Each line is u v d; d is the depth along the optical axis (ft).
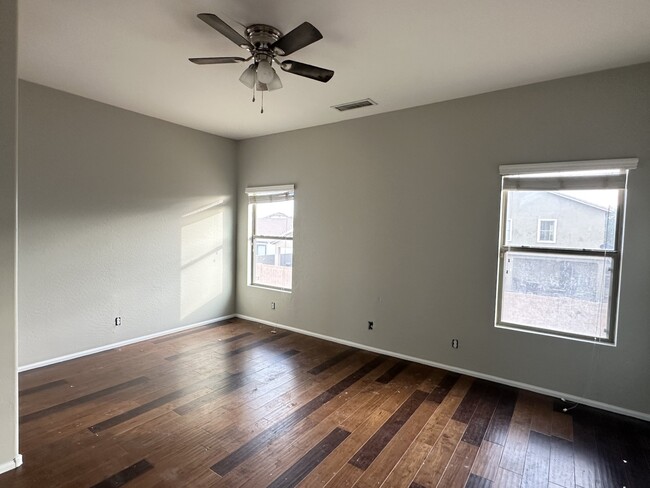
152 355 12.90
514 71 9.71
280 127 15.52
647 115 9.05
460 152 11.73
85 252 12.62
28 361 11.43
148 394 9.97
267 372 11.69
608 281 9.83
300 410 9.30
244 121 14.66
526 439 8.22
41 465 6.95
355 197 14.11
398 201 13.05
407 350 13.00
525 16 7.16
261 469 7.01
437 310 12.32
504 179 11.13
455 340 11.98
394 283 13.24
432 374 11.76
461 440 8.13
